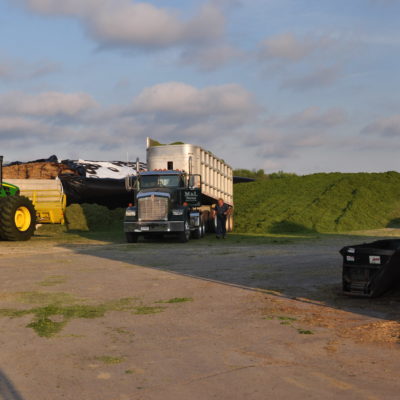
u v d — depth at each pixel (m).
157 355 4.82
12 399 3.78
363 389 3.92
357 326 5.91
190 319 6.30
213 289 8.36
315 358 4.71
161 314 6.58
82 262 12.13
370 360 4.64
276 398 3.74
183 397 3.77
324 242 18.48
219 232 21.23
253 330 5.75
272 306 7.03
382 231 25.22
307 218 28.56
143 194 19.19
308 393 3.84
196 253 14.27
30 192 23.06
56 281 9.22
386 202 32.44
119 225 26.97
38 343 5.24
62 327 5.91
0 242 18.92
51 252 14.76
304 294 7.89
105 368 4.44
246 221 29.17
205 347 5.09
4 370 4.41
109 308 6.94
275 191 36.72
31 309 6.86
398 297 7.66
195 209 21.53
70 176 27.55
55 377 4.22
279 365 4.50
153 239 21.22
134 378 4.18
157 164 21.70
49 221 23.38
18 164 29.27
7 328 5.86
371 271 7.32
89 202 28.11
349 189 34.62
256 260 12.35
